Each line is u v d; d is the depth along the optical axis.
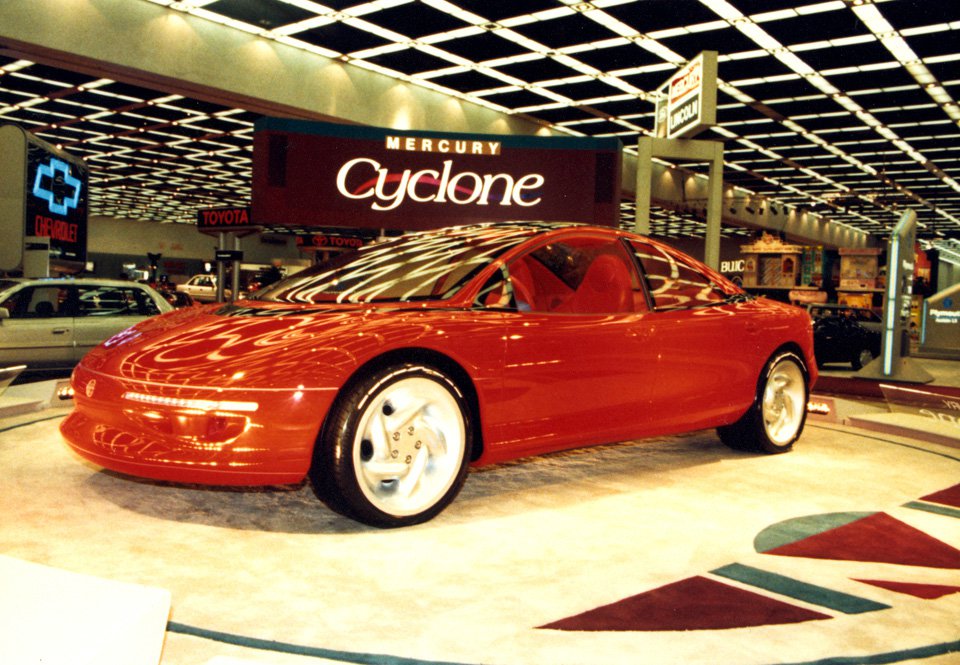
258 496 3.41
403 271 3.63
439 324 3.12
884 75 15.93
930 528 3.14
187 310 3.80
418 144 9.48
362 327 2.97
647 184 10.11
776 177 28.25
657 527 3.08
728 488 3.77
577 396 3.50
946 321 18.00
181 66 14.15
